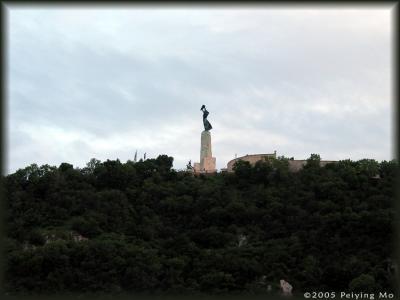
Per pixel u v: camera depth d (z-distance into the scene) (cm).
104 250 7250
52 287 6888
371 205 8206
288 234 8100
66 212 8500
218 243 8062
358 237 7731
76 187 9025
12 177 8894
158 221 8512
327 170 9294
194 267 7412
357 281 6794
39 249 7225
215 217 8506
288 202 8631
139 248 7525
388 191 8412
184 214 8719
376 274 7038
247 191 9150
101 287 6931
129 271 7044
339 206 8262
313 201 8431
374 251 7556
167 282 7056
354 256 7488
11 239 7731
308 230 8025
